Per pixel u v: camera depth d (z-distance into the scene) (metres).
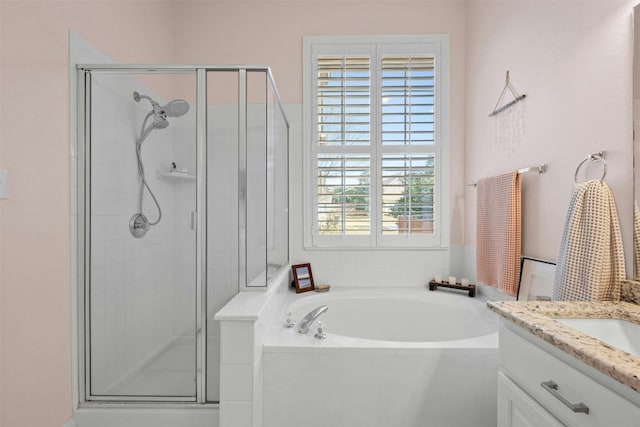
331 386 1.57
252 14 2.81
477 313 2.15
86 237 1.68
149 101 1.86
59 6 1.57
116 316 1.76
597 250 1.22
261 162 1.83
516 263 1.92
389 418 1.55
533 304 1.16
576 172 1.37
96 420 1.61
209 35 2.82
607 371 0.71
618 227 1.22
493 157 2.28
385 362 1.56
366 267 2.79
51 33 1.52
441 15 2.76
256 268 1.81
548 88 1.70
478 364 1.54
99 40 1.87
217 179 1.87
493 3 2.27
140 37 2.32
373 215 2.80
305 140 2.79
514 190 1.91
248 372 1.44
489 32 2.33
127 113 1.83
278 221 2.22
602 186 1.26
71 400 1.60
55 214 1.53
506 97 2.11
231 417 1.44
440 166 2.77
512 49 2.04
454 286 2.56
